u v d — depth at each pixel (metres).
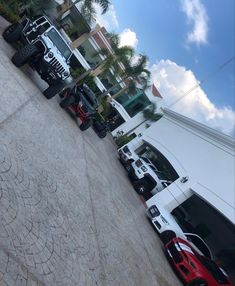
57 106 12.20
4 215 4.30
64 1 27.08
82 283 4.81
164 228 11.87
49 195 5.91
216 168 13.80
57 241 5.01
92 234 6.46
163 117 20.27
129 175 16.33
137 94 37.03
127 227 9.31
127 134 32.03
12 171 5.32
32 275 3.93
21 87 9.08
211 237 17.83
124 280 6.34
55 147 8.21
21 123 7.23
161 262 9.59
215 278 9.60
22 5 19.55
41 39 10.70
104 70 30.64
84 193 7.80
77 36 31.59
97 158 12.37
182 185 14.60
